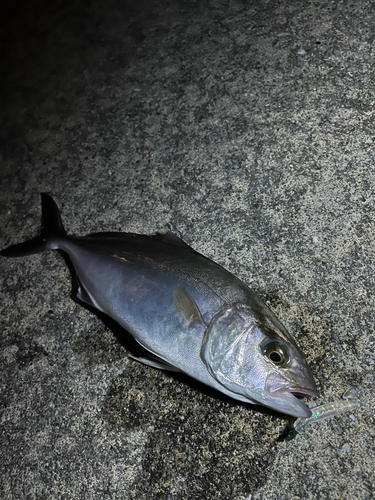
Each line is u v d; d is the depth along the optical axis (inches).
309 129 21.8
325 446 15.7
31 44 32.8
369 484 15.0
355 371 16.6
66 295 21.0
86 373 19.0
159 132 24.4
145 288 16.5
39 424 18.7
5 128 28.4
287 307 18.1
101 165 24.6
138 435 17.3
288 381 14.2
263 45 25.0
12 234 24.3
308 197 20.2
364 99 21.8
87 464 17.4
